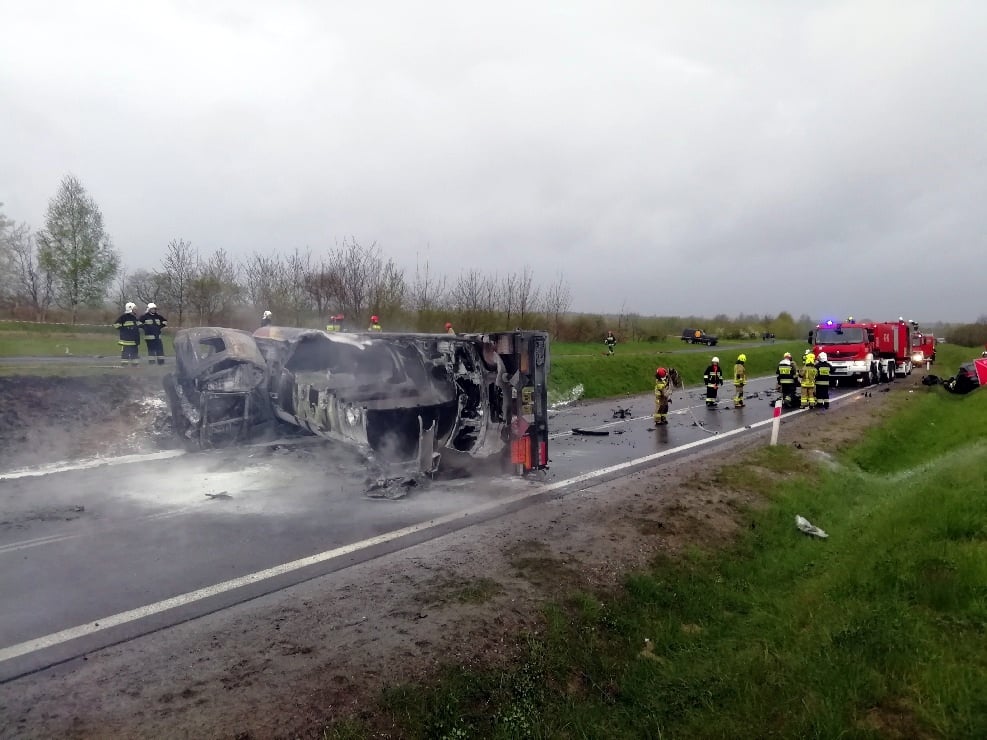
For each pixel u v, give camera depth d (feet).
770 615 16.40
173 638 12.76
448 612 14.17
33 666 11.61
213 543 18.45
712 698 12.70
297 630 13.17
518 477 27.66
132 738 9.61
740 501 24.57
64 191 91.56
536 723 11.16
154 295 83.97
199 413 30.48
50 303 106.11
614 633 14.67
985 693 11.92
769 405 58.85
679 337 182.60
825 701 12.18
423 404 27.58
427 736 10.34
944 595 15.26
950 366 126.00
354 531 19.77
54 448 29.27
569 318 127.24
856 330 76.43
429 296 86.99
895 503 23.17
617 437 40.04
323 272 80.79
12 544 18.10
